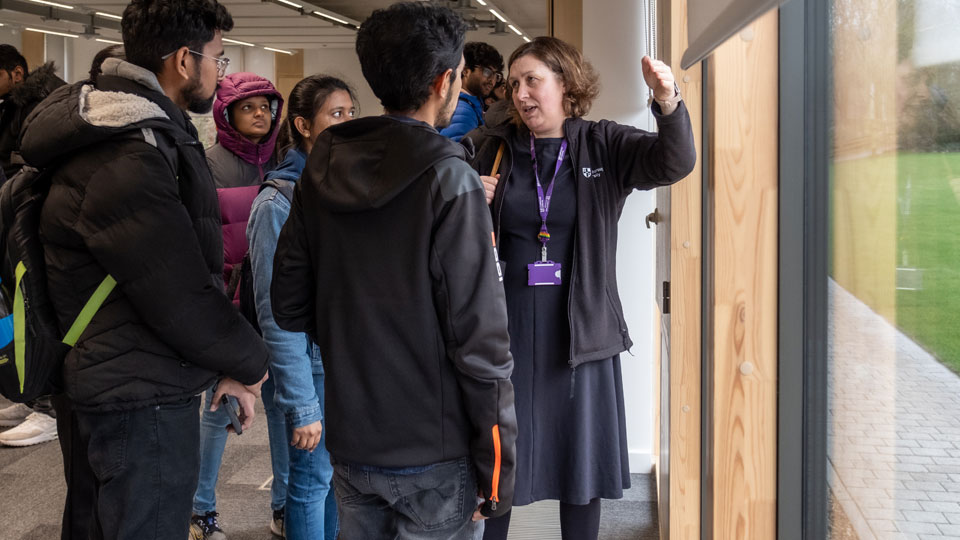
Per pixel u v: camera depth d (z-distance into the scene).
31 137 1.73
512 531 3.01
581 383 2.12
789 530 1.85
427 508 1.53
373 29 1.51
